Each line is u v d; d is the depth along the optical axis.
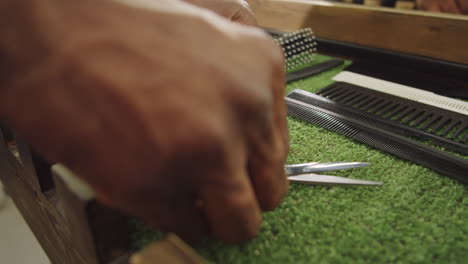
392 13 0.90
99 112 0.28
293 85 0.93
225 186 0.31
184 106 0.28
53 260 0.81
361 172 0.57
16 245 1.07
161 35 0.31
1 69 0.29
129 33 0.30
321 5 1.04
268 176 0.38
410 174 0.56
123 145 0.28
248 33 0.36
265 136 0.35
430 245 0.43
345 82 0.89
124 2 0.31
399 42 0.92
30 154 0.50
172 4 0.35
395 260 0.41
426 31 0.86
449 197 0.52
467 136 0.66
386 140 0.64
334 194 0.52
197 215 0.34
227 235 0.35
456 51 0.83
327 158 0.61
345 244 0.43
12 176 0.77
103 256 0.41
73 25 0.29
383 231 0.45
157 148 0.27
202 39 0.32
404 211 0.49
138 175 0.28
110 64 0.28
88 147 0.28
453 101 0.78
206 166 0.29
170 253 0.32
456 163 0.57
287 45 1.01
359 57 1.02
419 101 0.78
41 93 0.28
